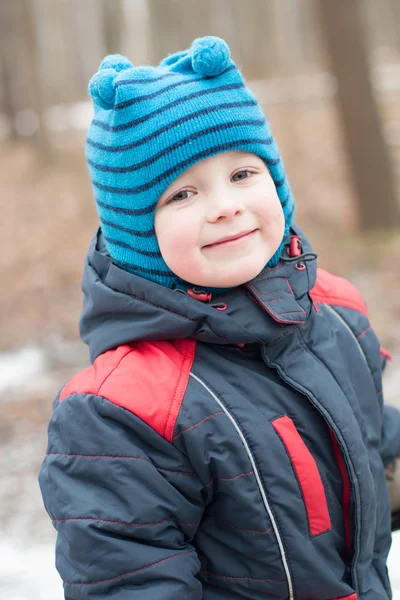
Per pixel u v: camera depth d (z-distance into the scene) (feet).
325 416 4.00
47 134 38.70
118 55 4.40
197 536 4.06
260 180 4.00
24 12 38.81
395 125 35.37
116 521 3.70
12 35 45.32
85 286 4.45
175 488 3.82
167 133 3.84
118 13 41.14
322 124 38.06
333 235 22.06
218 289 4.07
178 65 4.13
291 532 3.86
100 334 4.25
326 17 22.38
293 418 4.06
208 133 3.84
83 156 39.24
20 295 19.81
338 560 4.03
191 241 3.84
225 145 3.86
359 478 4.00
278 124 39.86
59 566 3.86
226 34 78.02
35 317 18.24
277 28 81.82
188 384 3.93
